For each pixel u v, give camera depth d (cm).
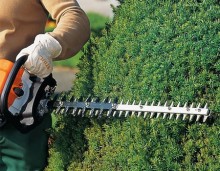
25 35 377
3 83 354
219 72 333
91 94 375
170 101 337
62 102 373
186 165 329
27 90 360
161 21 351
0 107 352
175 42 341
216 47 333
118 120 353
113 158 351
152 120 337
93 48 385
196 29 338
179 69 338
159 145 334
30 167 380
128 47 361
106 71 370
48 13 385
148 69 346
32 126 363
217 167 321
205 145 328
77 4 370
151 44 350
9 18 374
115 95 361
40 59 350
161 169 330
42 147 382
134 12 365
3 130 371
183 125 332
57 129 384
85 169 366
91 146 364
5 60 360
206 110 323
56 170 378
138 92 348
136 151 338
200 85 332
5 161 380
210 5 341
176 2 352
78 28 361
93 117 365
